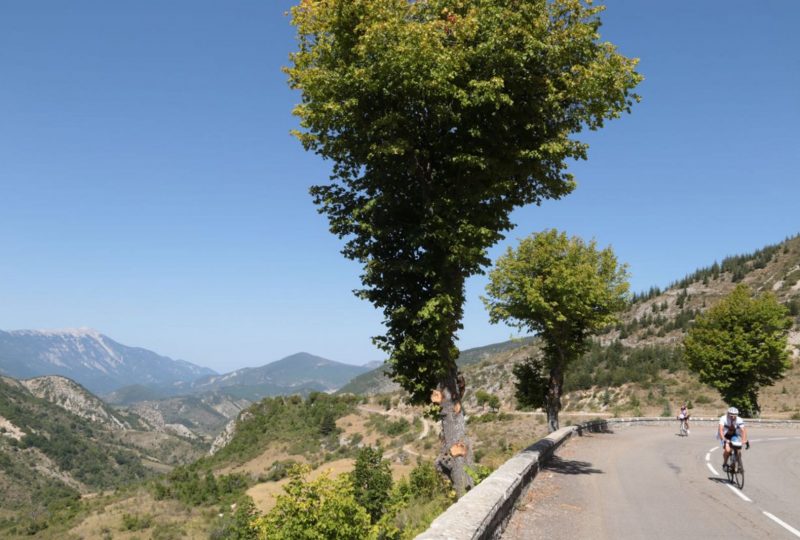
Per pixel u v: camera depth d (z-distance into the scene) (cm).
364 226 1232
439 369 1241
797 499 1170
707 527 899
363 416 11350
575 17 1202
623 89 1203
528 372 3102
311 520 1264
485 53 1097
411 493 1686
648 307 15325
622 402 7681
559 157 1278
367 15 1113
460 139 1241
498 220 1330
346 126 1230
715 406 6309
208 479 8300
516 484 947
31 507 14362
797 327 8762
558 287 2586
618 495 1187
